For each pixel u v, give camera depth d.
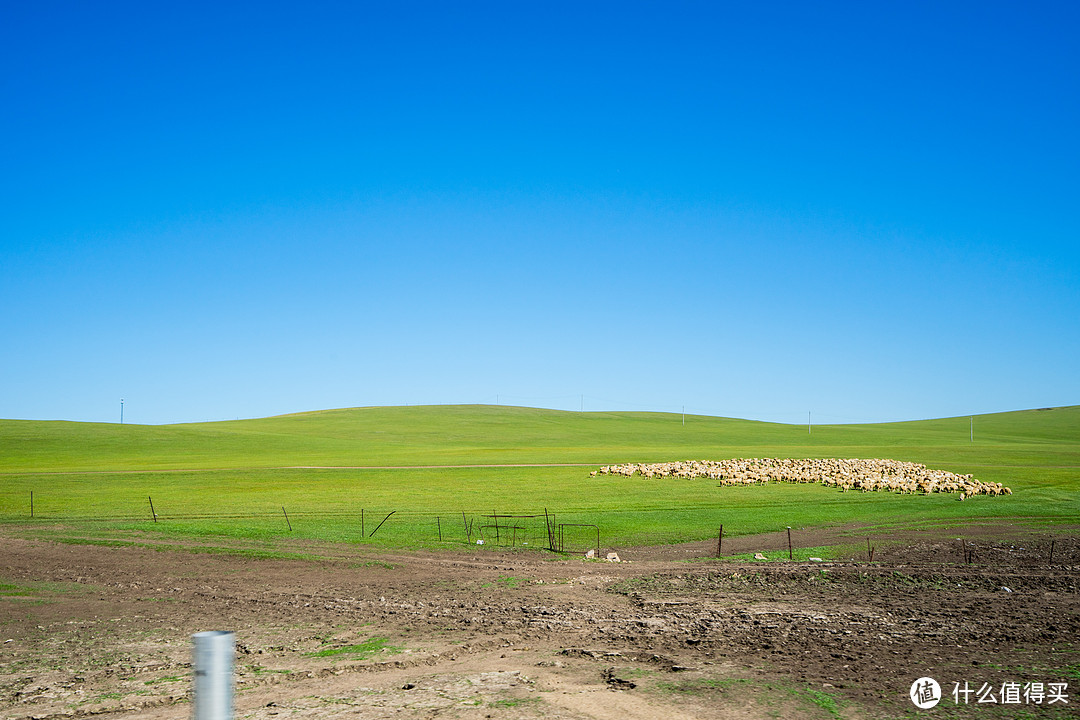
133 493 52.56
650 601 18.73
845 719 9.67
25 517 40.62
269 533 33.31
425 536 33.12
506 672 12.16
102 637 15.53
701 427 161.75
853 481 53.22
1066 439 142.62
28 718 10.40
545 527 36.25
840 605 17.83
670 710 10.07
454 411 180.50
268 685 11.78
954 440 138.62
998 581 21.02
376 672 12.42
